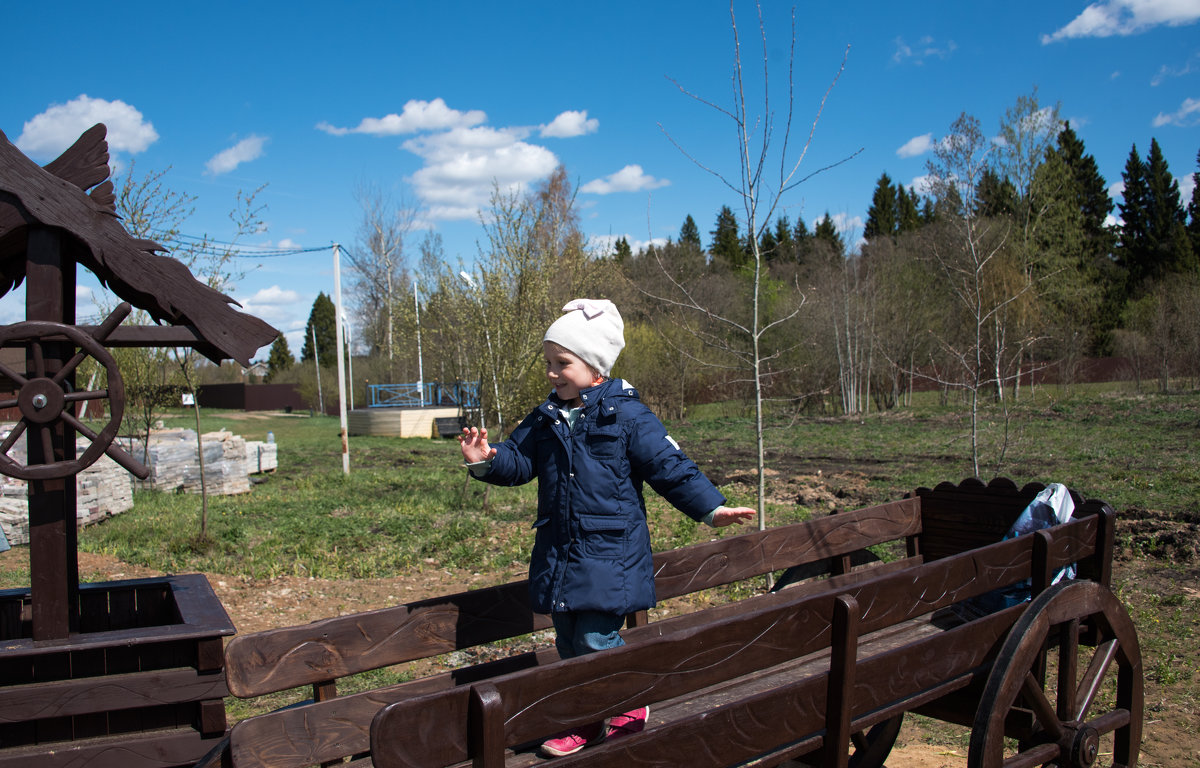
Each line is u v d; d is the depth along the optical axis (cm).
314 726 235
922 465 1616
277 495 1490
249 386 5338
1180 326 2758
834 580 417
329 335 7012
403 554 955
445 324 1434
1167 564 789
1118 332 3309
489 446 273
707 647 215
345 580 848
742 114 656
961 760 423
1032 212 2731
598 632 254
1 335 283
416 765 168
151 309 339
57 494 294
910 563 457
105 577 816
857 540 427
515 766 232
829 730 239
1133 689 349
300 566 895
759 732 222
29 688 279
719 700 295
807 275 3806
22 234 300
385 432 3142
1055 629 333
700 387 3166
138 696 292
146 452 1297
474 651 633
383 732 163
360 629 258
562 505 263
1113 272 4453
